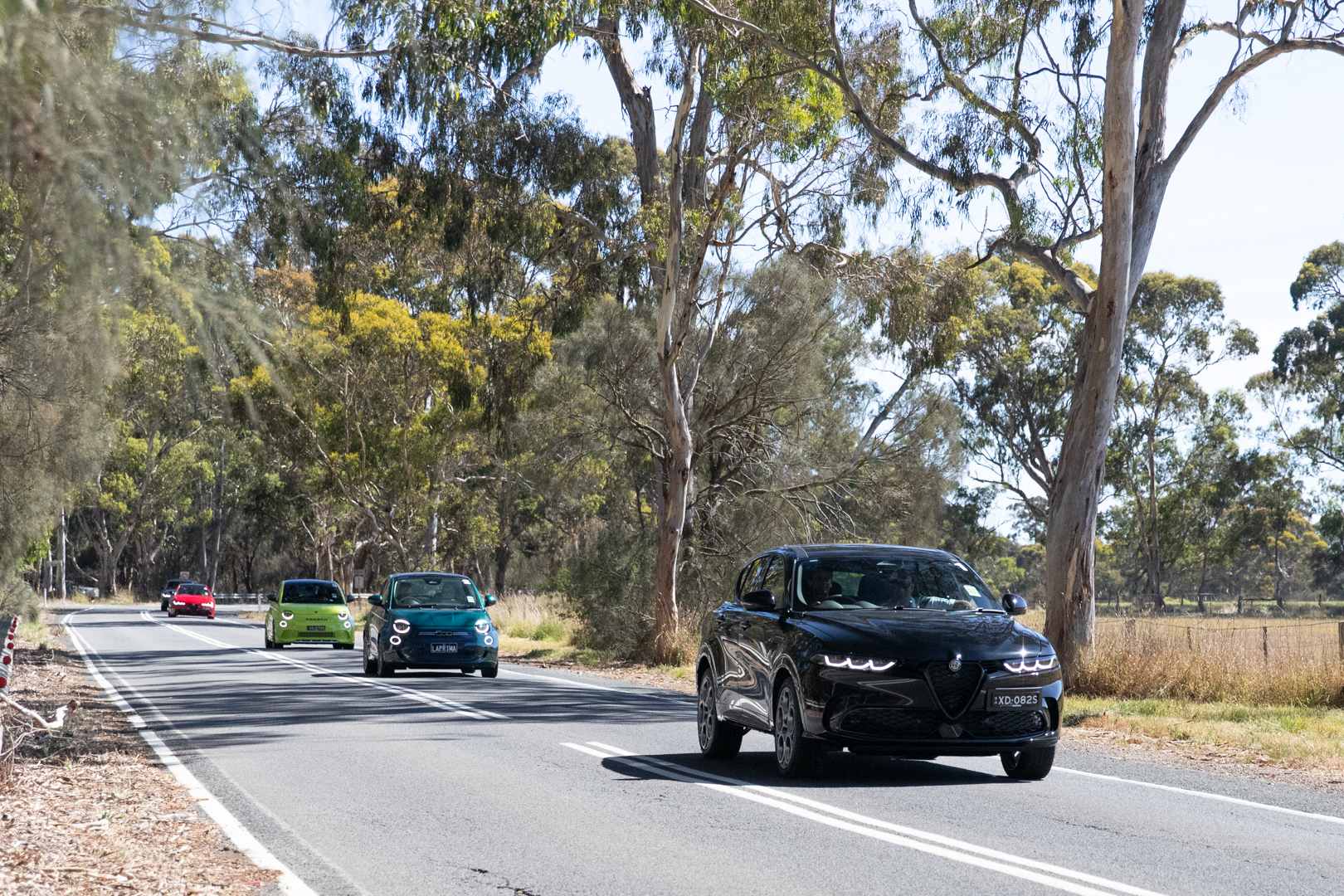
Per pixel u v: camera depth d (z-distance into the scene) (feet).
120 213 16.46
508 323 130.00
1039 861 23.13
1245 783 33.96
